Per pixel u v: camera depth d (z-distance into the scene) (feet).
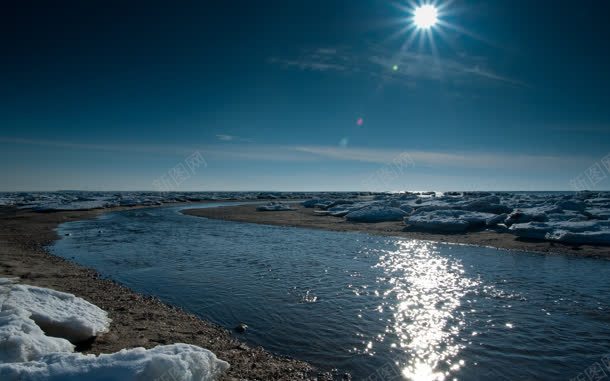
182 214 158.40
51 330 21.54
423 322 30.89
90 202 201.98
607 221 74.33
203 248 67.21
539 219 83.20
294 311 33.22
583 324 30.68
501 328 29.78
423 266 52.29
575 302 36.27
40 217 132.05
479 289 40.65
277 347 25.95
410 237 83.71
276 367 22.63
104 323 25.05
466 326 30.12
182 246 69.51
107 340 23.63
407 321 31.09
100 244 71.41
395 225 102.78
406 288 40.78
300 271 48.49
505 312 33.42
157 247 68.03
